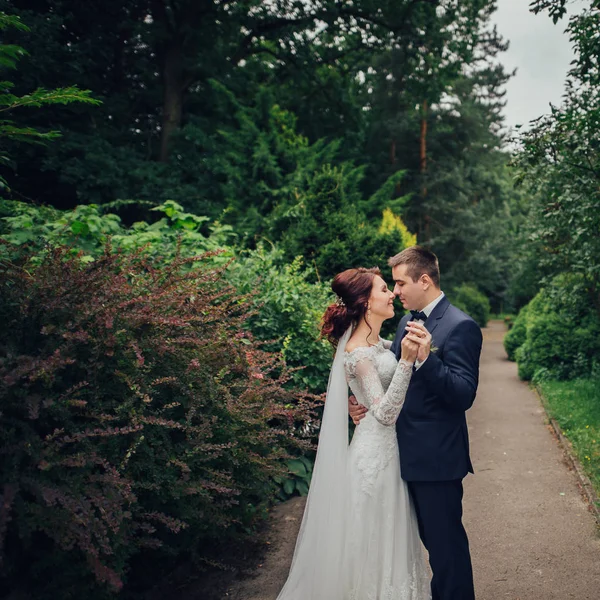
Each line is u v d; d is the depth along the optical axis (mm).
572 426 6414
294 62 15602
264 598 2973
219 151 12312
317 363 4895
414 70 16297
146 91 13844
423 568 2594
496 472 5180
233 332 3588
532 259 12211
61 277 2779
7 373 2256
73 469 2428
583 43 5672
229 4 13906
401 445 2521
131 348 2779
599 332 9453
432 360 2332
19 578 2432
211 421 3111
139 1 12578
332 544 2541
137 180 11570
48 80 9773
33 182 11000
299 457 4566
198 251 5445
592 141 5680
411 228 22672
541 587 3098
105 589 2514
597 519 3986
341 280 2703
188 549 3174
